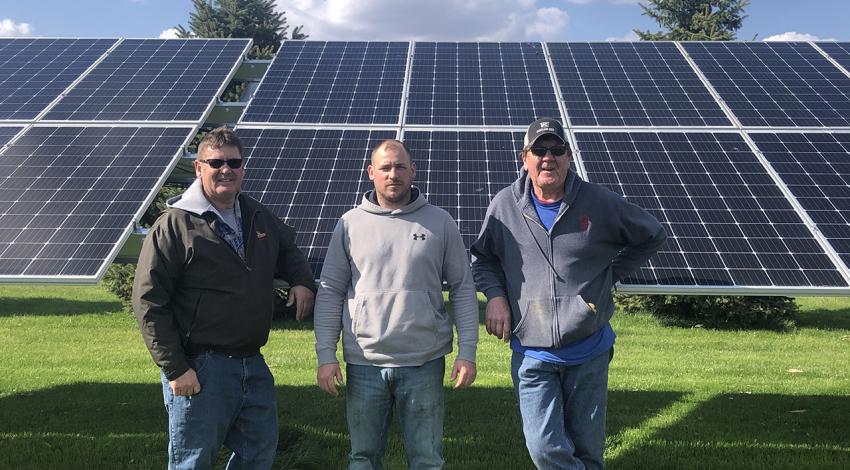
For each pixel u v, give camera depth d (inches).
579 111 374.3
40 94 386.9
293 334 511.8
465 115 373.4
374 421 176.4
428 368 175.3
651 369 395.9
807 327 582.9
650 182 306.2
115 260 299.3
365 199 182.7
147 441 261.1
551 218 177.0
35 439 263.0
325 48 467.8
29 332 517.3
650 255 185.2
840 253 258.7
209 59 436.8
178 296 169.5
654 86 402.6
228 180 170.7
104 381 358.6
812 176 306.8
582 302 170.9
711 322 581.3
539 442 169.6
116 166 313.0
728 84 402.6
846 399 322.0
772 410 303.9
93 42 470.0
